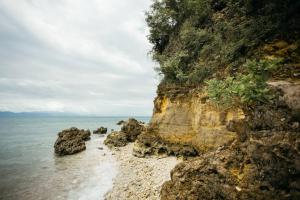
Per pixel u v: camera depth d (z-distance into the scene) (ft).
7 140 127.75
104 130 166.50
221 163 21.27
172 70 57.57
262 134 19.20
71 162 65.46
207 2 55.98
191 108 51.96
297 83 22.88
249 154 19.24
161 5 74.08
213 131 41.22
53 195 39.75
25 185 45.75
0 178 51.01
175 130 56.70
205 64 48.19
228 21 45.88
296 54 27.02
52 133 177.37
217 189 20.33
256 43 33.91
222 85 27.04
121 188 40.37
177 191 23.91
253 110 21.97
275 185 16.63
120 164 58.34
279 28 30.96
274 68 25.04
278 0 32.12
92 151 82.64
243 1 42.73
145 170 49.49
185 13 65.57
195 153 50.47
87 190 41.11
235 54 38.06
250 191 17.84
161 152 60.13
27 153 84.17
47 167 60.54
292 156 16.20
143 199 34.65
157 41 77.46
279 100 20.21
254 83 22.33
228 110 37.40
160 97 63.77
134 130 98.32
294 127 17.66
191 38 55.88
